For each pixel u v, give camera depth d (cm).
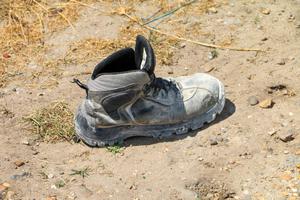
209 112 379
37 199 334
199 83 378
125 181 345
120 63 361
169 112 367
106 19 492
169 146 368
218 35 468
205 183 342
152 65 352
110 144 372
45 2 515
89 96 359
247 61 439
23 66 447
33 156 366
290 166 349
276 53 445
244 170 349
